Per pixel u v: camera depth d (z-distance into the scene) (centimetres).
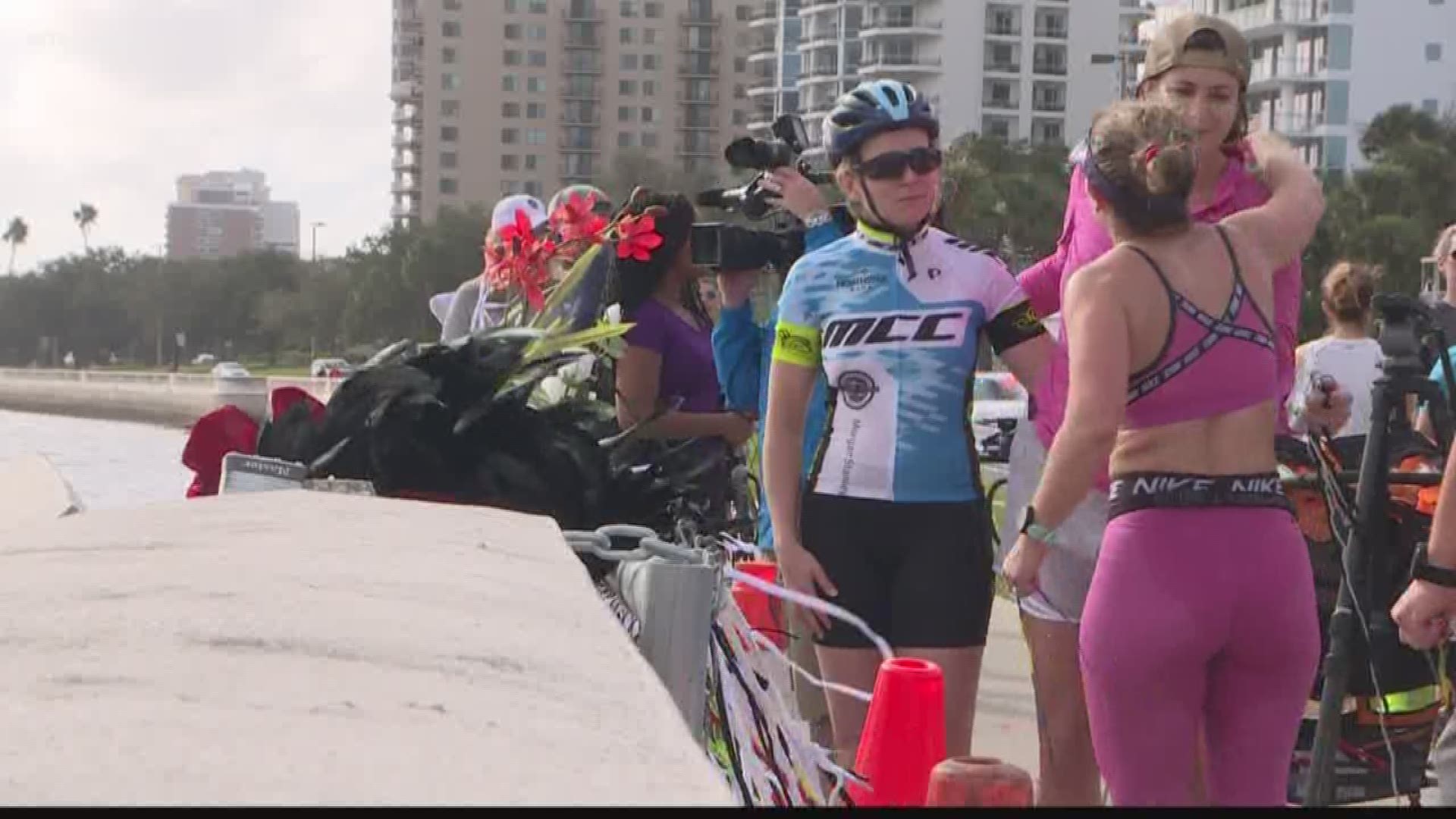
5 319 15638
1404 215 7394
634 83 17300
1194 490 321
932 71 13238
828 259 396
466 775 121
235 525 234
